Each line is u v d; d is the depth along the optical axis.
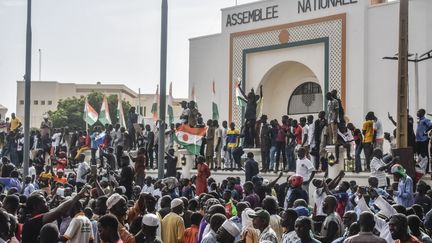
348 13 30.73
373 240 8.35
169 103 33.06
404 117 19.08
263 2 33.88
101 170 23.94
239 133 26.73
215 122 25.84
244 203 11.90
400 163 17.72
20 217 11.67
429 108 27.95
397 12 29.34
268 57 33.78
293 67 34.34
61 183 22.34
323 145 22.16
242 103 30.61
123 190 14.97
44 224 8.88
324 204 11.68
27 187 19.28
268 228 9.54
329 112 22.12
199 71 36.22
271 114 35.25
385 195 14.11
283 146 23.55
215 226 9.81
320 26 31.69
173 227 11.37
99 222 8.72
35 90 85.81
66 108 68.31
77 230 9.22
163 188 16.50
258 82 34.16
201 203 13.52
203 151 25.75
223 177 24.94
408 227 9.46
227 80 35.00
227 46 35.16
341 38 30.92
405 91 19.17
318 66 31.91
